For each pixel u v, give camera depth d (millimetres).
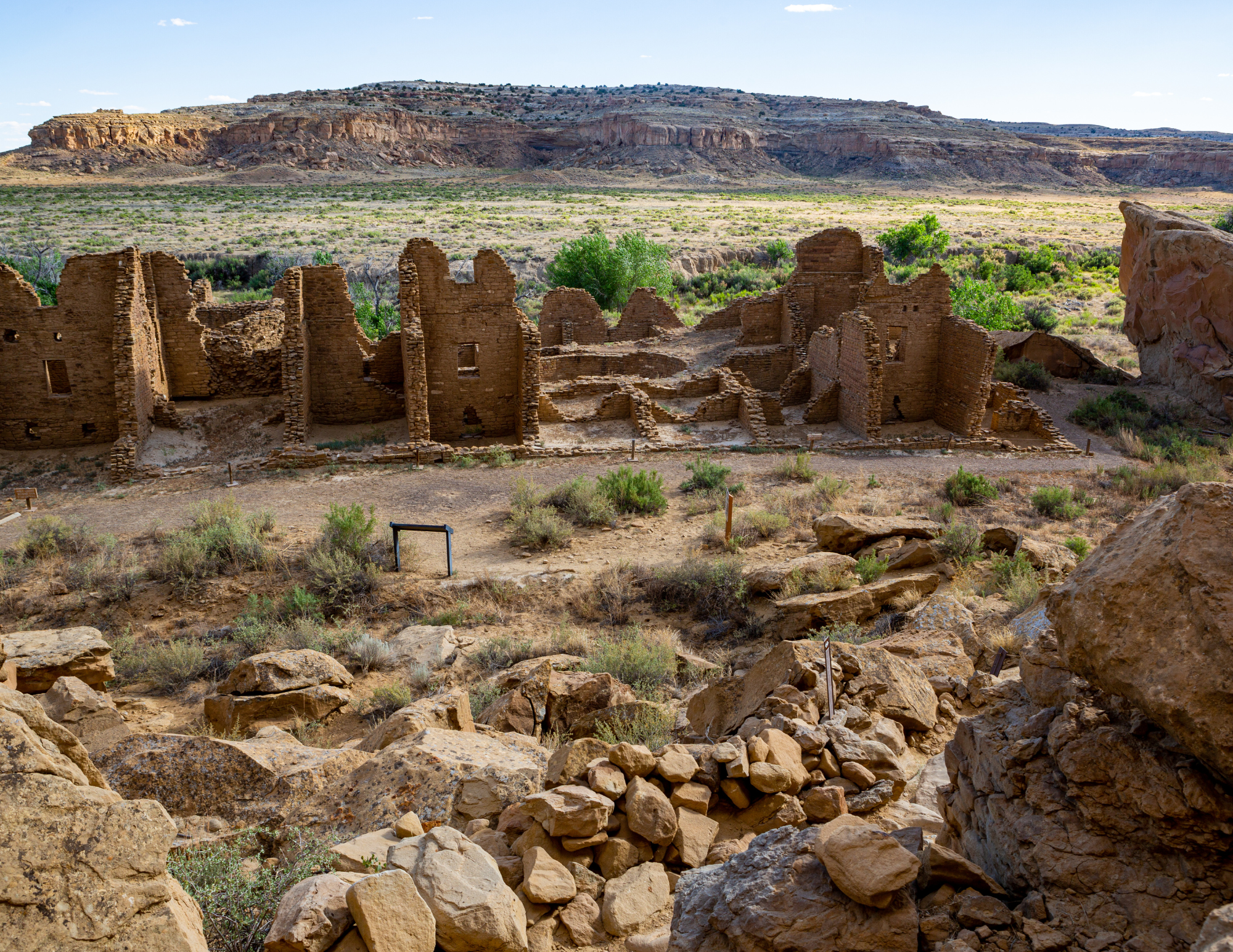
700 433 30453
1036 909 4488
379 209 116812
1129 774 4523
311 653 12492
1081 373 40438
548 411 31297
